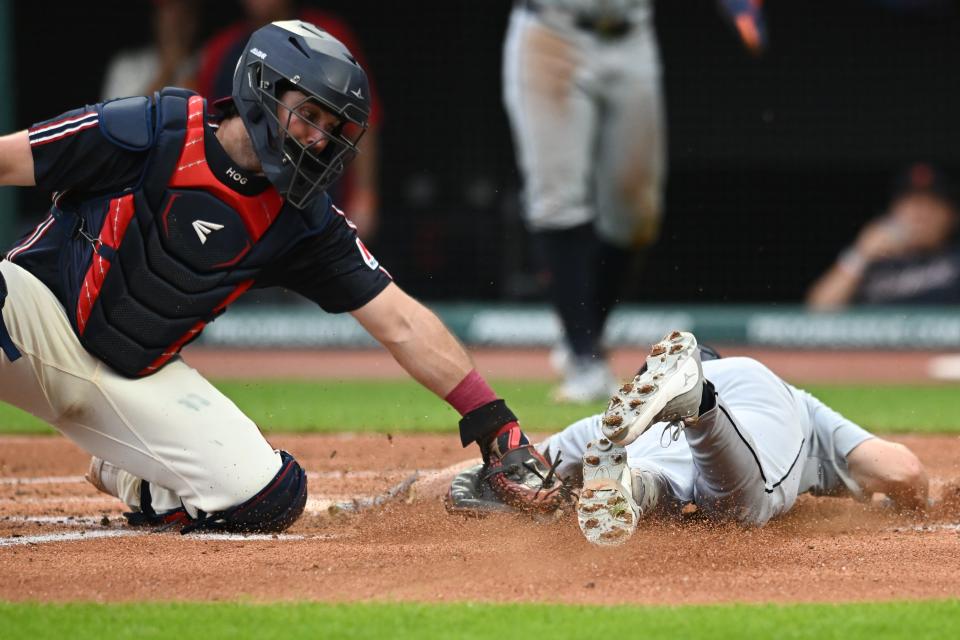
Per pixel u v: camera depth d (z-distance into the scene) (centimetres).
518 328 5194
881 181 5909
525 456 1488
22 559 1301
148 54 5591
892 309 5178
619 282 3625
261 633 1005
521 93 3484
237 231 1370
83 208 1389
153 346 1421
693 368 1265
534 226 3488
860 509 1659
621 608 1085
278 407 3347
